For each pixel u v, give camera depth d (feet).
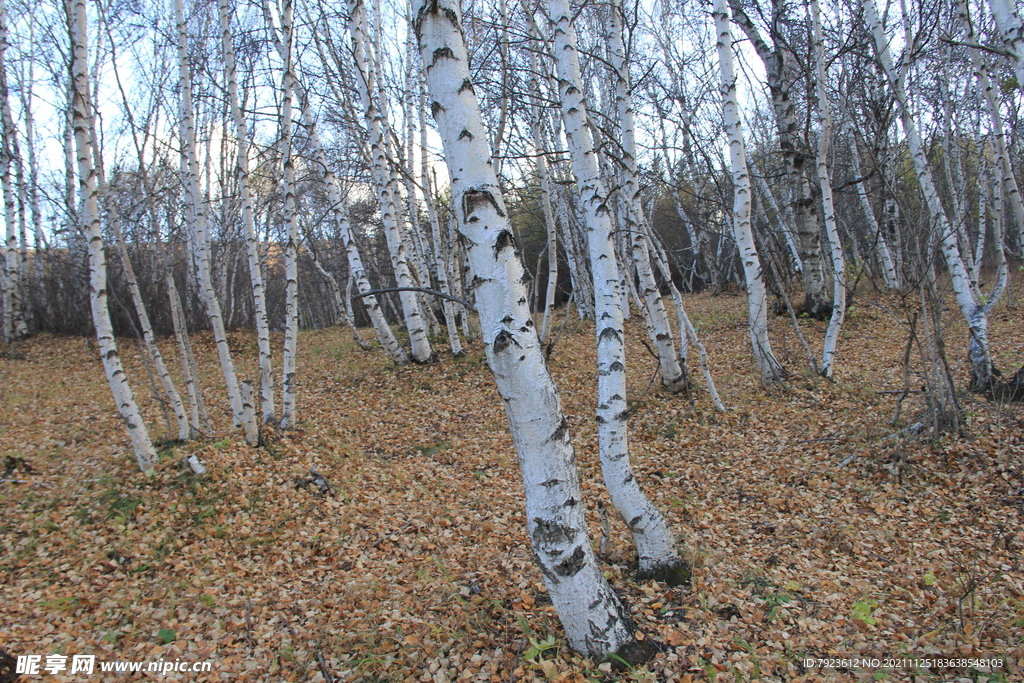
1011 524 16.57
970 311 25.40
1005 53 15.87
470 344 43.55
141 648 13.48
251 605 15.39
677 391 31.07
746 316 48.88
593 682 11.39
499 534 18.79
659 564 15.23
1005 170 26.61
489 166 10.77
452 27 10.61
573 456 11.62
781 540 17.48
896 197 21.52
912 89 29.78
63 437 28.14
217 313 26.05
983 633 12.70
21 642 13.42
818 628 13.43
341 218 40.01
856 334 40.19
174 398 24.47
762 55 41.04
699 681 11.55
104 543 17.78
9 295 52.60
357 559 17.85
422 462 25.99
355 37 37.55
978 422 21.70
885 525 17.60
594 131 25.30
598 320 15.30
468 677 12.10
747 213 29.09
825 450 22.82
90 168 20.31
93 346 52.26
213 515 19.52
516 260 10.88
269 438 26.30
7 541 17.74
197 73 40.27
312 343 58.18
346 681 12.29
